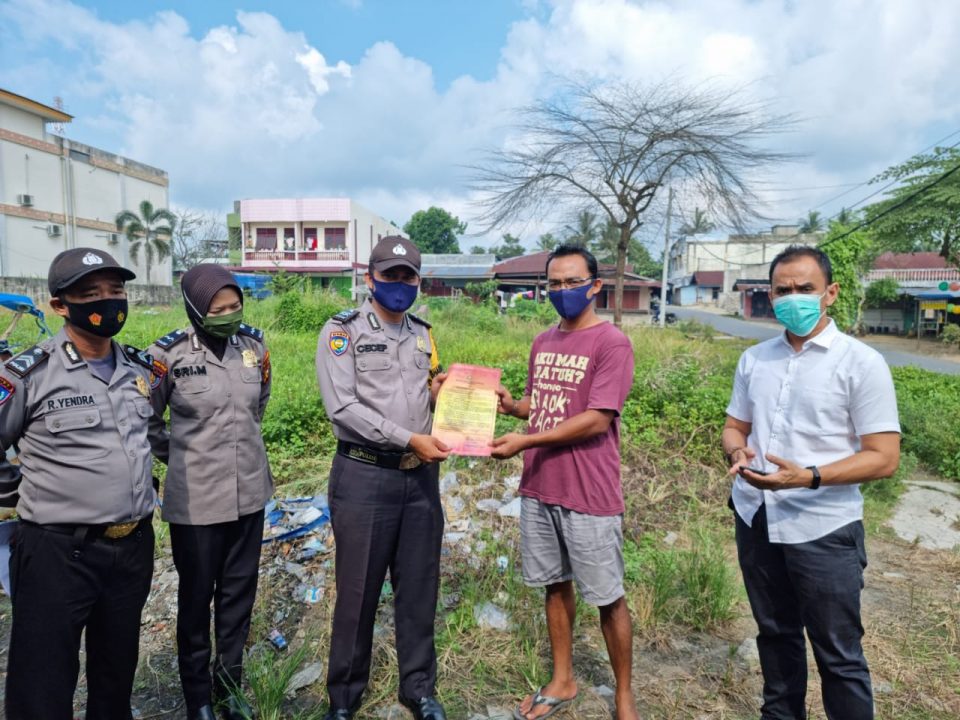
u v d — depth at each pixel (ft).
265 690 8.09
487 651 9.61
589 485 7.97
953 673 9.28
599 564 7.92
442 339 38.91
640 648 9.92
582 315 8.41
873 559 13.51
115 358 7.07
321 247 104.73
